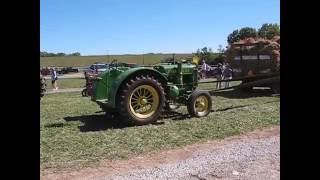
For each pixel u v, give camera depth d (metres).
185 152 7.71
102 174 6.46
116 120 11.03
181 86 11.44
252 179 6.18
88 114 12.38
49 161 7.11
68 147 8.04
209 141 8.55
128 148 7.96
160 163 7.02
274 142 8.39
